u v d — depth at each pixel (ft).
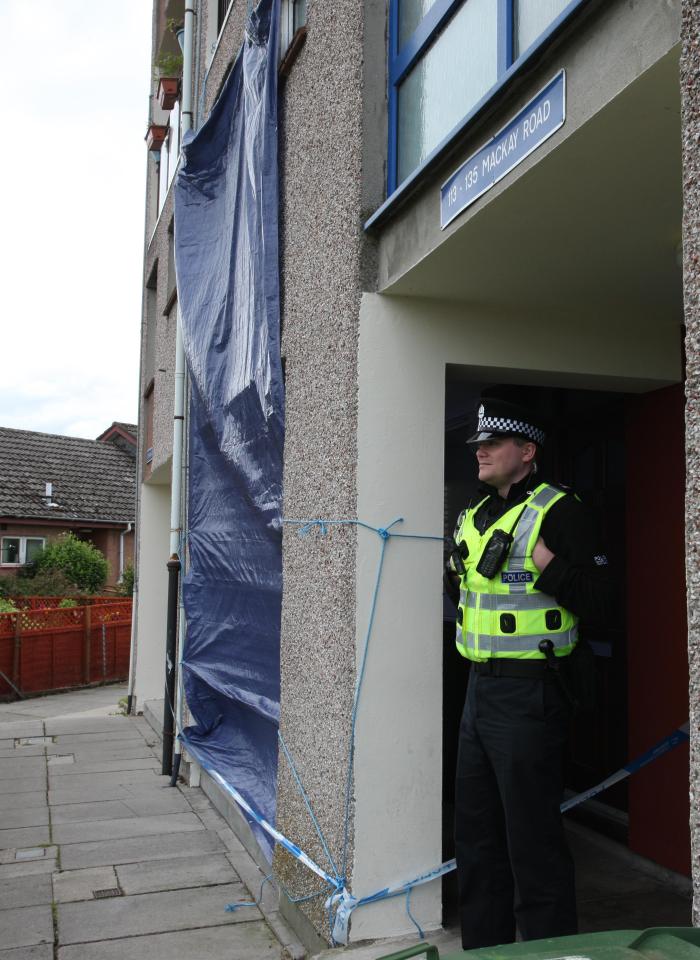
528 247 10.31
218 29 25.27
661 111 7.17
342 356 12.55
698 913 5.41
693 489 5.61
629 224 9.56
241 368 17.71
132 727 34.09
